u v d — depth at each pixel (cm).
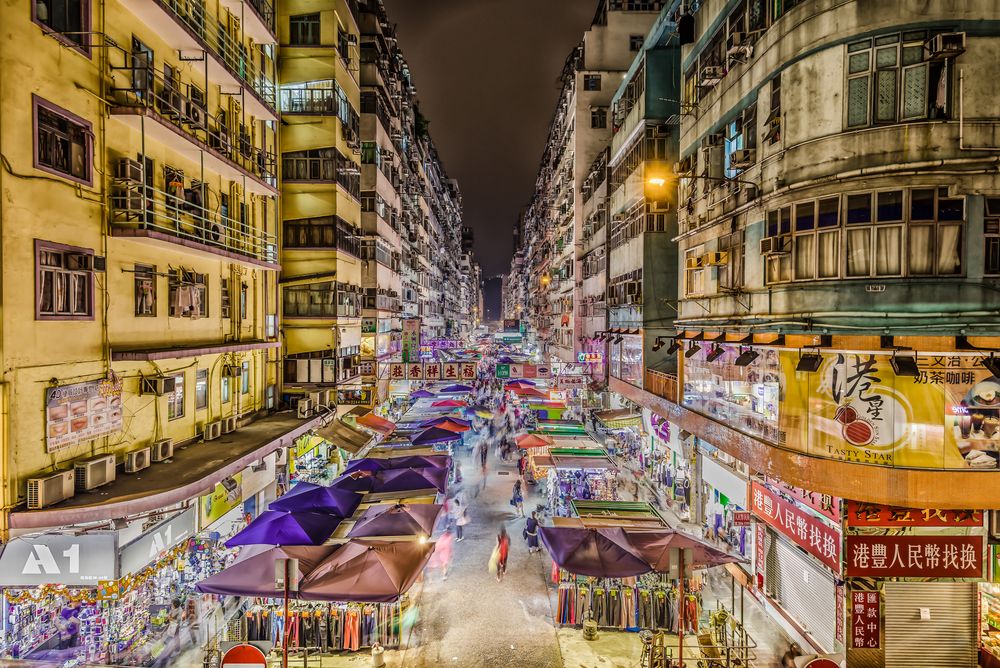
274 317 2052
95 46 1012
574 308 3816
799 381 1090
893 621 980
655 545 1127
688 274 1791
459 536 1678
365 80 2948
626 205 2480
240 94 1659
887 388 972
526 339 9231
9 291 871
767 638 1152
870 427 981
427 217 5356
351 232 2414
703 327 1625
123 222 1129
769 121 1234
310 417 1856
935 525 974
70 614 1002
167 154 1348
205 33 1530
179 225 1391
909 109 998
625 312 2508
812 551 1067
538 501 2042
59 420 969
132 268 1190
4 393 862
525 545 1642
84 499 951
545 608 1281
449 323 7588
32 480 888
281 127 2169
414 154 4412
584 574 1046
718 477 1573
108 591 994
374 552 1027
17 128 890
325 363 2159
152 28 1271
